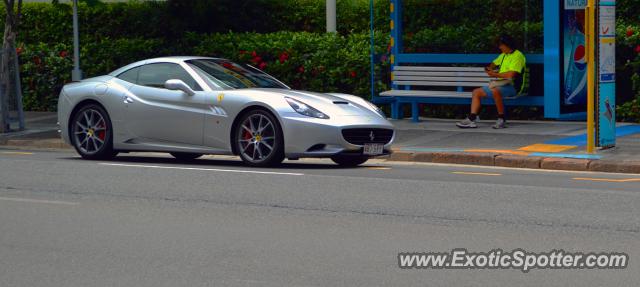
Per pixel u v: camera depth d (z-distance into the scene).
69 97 15.00
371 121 13.57
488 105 19.08
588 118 14.52
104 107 14.72
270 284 7.19
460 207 10.14
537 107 19.03
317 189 11.36
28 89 23.17
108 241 8.72
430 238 8.70
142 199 10.84
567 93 17.33
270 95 13.56
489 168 14.12
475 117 17.70
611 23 14.70
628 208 10.01
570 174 13.25
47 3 25.00
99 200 10.82
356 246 8.39
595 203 10.31
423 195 10.90
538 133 16.80
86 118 14.90
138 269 7.70
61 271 7.68
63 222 9.61
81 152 14.93
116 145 14.66
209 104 13.86
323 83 20.42
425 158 14.91
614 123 14.94
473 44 18.94
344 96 14.24
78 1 24.91
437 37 19.27
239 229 9.18
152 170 13.20
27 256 8.18
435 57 19.06
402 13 19.53
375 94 19.86
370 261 7.85
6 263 7.95
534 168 14.07
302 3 23.91
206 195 11.02
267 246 8.44
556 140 15.95
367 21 23.56
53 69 22.88
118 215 9.93
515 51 17.59
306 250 8.27
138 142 14.50
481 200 10.55
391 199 10.65
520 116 19.22
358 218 9.63
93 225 9.45
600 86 14.63
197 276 7.46
